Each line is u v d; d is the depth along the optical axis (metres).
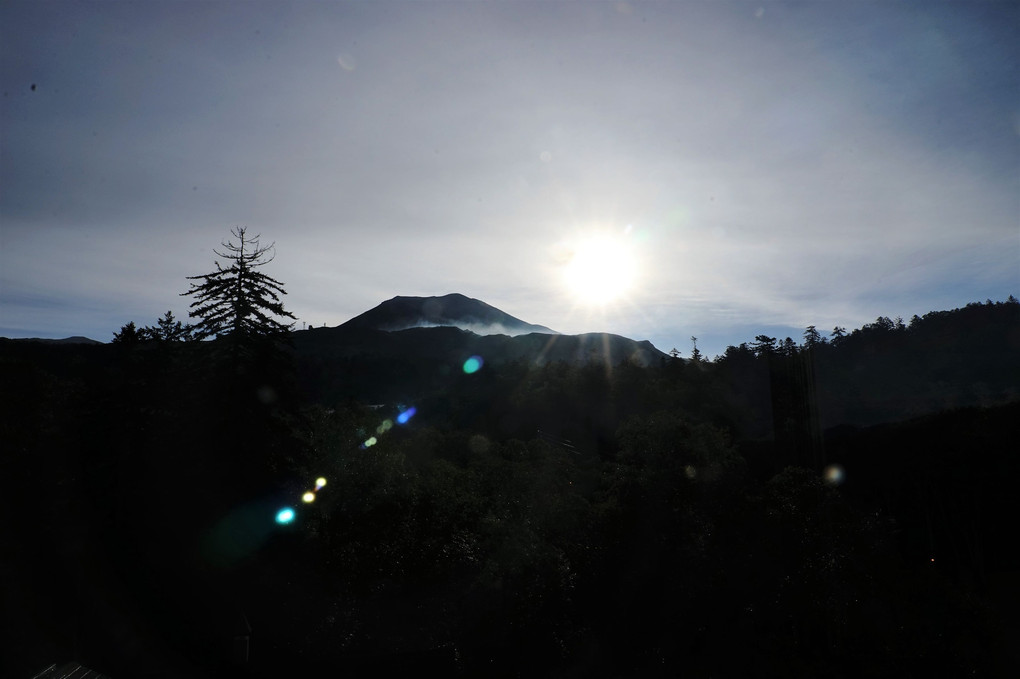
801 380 43.78
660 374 111.06
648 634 27.30
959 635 20.69
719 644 24.73
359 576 27.28
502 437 84.75
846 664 20.88
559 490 33.69
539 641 26.23
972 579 34.34
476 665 25.33
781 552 24.33
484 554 29.95
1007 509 37.25
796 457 42.09
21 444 29.16
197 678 20.14
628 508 31.55
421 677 22.88
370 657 23.23
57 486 26.36
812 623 22.31
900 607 21.28
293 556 26.72
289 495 28.30
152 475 24.95
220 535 24.31
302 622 24.59
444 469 42.09
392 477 33.28
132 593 22.61
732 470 32.47
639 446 34.12
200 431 25.22
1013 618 27.84
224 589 23.52
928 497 39.62
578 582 29.23
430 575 28.80
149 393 27.12
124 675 19.56
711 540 28.17
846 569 22.67
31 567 22.53
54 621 20.72
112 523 23.92
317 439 32.59
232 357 26.22
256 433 25.77
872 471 45.16
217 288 26.59
